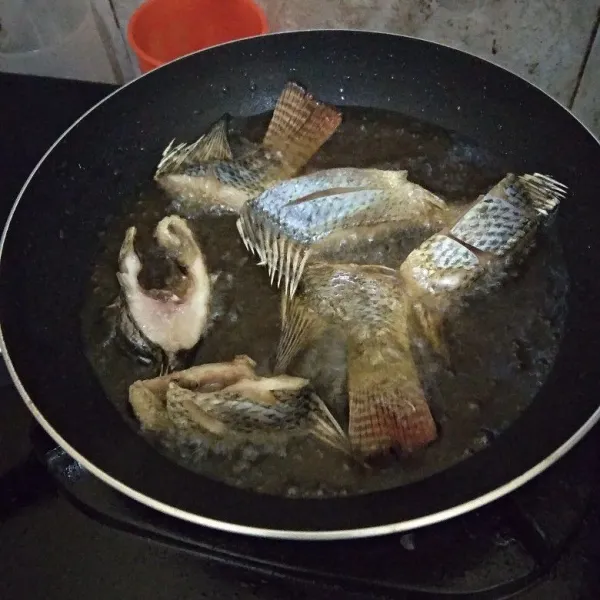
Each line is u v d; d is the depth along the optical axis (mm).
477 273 323
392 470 274
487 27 403
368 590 264
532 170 365
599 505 282
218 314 329
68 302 338
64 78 465
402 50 388
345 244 346
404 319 307
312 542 269
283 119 390
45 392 292
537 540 265
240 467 280
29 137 417
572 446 256
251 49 395
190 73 394
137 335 316
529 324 314
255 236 349
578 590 265
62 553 286
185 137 403
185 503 261
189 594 274
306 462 279
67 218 358
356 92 410
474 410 291
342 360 303
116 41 473
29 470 308
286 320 320
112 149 382
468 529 271
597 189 330
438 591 258
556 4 374
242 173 366
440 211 345
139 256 349
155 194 377
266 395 280
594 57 395
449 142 390
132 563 282
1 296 308
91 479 293
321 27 442
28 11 451
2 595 279
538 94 359
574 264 327
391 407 283
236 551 268
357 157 386
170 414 283
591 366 287
